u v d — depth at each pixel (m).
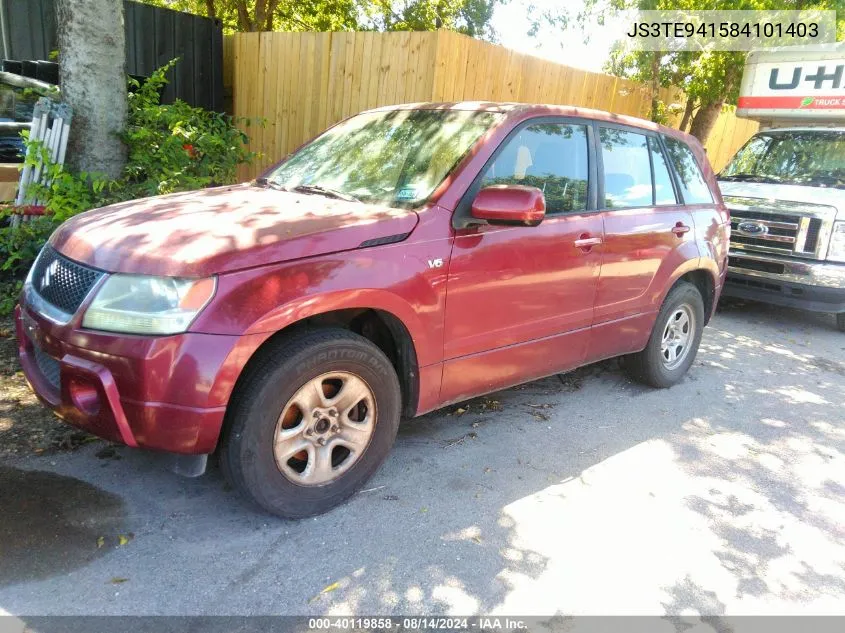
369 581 2.76
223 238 2.80
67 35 5.63
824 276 7.04
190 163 6.34
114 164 5.97
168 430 2.66
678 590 2.86
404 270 3.16
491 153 3.61
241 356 2.67
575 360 4.34
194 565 2.77
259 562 2.82
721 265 5.39
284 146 8.76
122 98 5.94
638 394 5.08
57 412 2.90
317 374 2.96
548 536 3.16
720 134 13.62
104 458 3.49
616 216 4.32
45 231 5.18
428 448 3.92
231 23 16.42
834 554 3.21
